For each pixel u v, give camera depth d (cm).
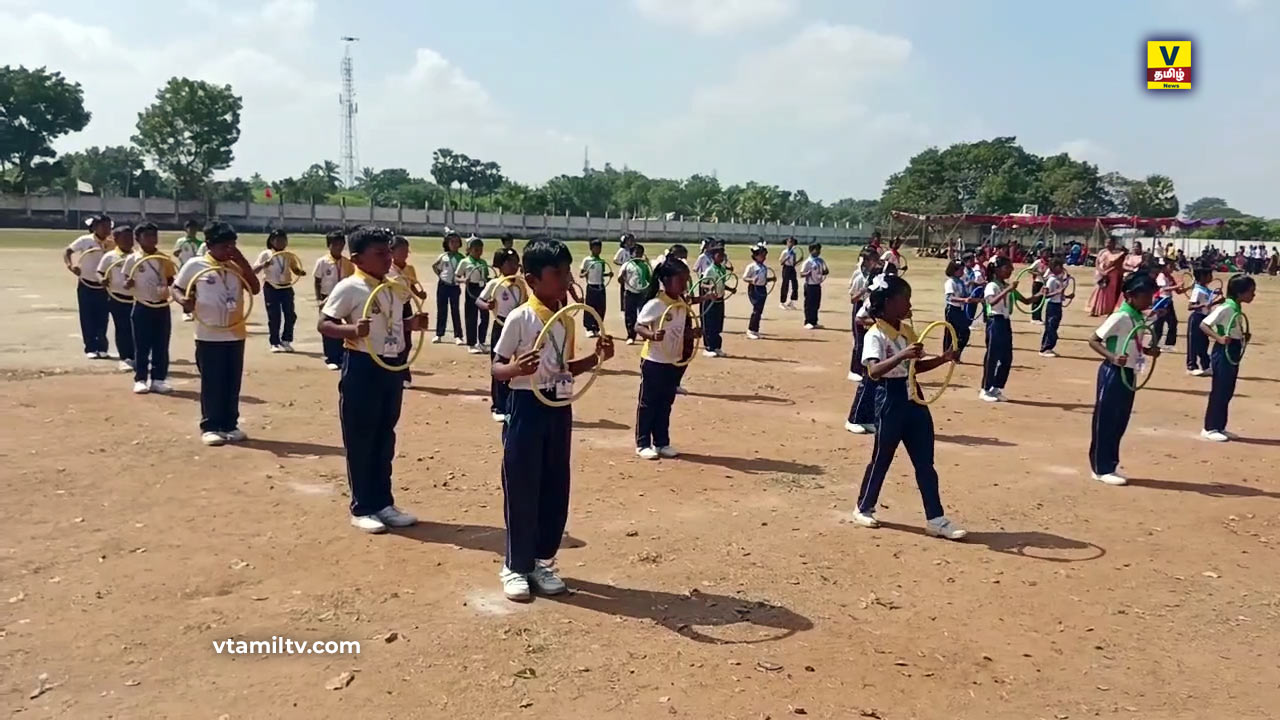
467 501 777
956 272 1461
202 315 921
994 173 9219
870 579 629
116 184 9081
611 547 676
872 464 738
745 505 791
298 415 1080
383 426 703
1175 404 1329
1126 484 885
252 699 448
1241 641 547
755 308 1962
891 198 9944
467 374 1410
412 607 559
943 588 617
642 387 933
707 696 462
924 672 496
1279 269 5556
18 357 1402
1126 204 8638
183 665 480
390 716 436
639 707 449
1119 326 868
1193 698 477
